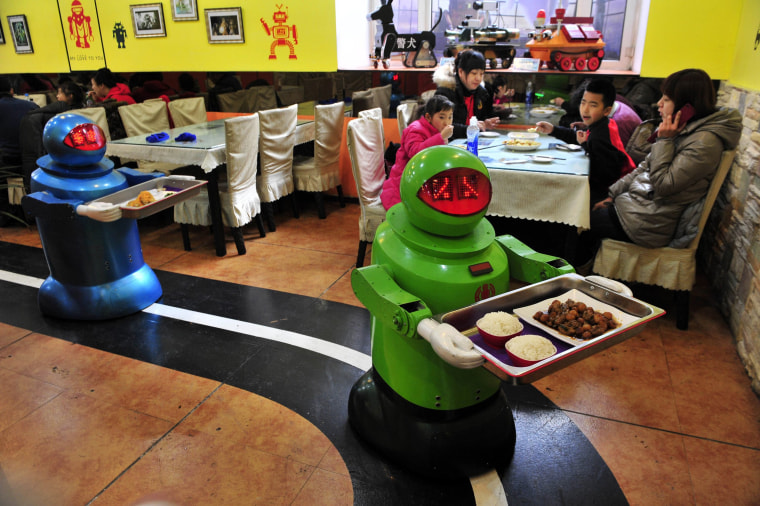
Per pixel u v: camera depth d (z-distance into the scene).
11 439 1.81
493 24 4.07
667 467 1.66
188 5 4.32
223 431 1.84
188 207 3.38
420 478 1.63
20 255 3.47
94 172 2.44
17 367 2.23
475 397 1.60
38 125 3.64
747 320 2.19
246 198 3.39
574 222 2.42
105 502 1.55
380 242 1.61
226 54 4.37
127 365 2.24
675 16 3.16
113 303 2.60
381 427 1.68
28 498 1.57
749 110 2.59
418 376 1.55
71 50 4.97
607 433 1.82
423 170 1.42
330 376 2.15
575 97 3.42
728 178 2.84
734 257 2.53
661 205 2.33
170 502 1.55
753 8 2.75
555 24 3.63
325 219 4.11
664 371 2.16
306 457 1.72
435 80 3.51
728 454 1.71
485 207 1.45
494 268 1.51
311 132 4.05
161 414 1.93
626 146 3.09
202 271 3.18
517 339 1.23
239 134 3.12
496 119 3.59
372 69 4.02
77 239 2.44
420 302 1.37
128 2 4.53
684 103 2.22
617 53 3.85
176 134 3.66
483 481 1.62
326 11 3.93
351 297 2.83
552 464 1.68
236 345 2.39
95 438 1.81
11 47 5.26
